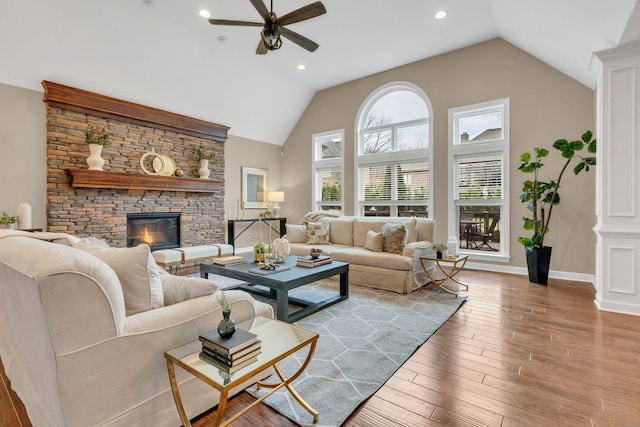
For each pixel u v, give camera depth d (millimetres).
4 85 3773
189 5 3850
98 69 4211
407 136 5805
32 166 3975
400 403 1684
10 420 1536
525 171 4090
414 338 2484
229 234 6418
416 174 5676
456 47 5086
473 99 5027
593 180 4148
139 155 4969
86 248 1600
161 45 4422
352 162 6391
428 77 5434
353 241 4977
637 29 2734
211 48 4871
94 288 1165
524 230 4645
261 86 6023
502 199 4840
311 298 3520
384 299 3523
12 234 1630
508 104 4738
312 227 5129
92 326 1168
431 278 3867
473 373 1979
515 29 4195
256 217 7016
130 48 4230
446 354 2230
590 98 4188
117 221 4684
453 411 1614
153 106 5070
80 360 1144
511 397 1729
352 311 3127
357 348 2316
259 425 1513
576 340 2439
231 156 6492
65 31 3703
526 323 2795
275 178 7469
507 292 3762
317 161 6980
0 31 3414
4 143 3779
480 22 4395
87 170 4211
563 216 4367
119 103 4645
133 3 3797
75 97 4215
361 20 4293
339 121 6582
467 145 5090
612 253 3096
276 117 6875
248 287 4035
